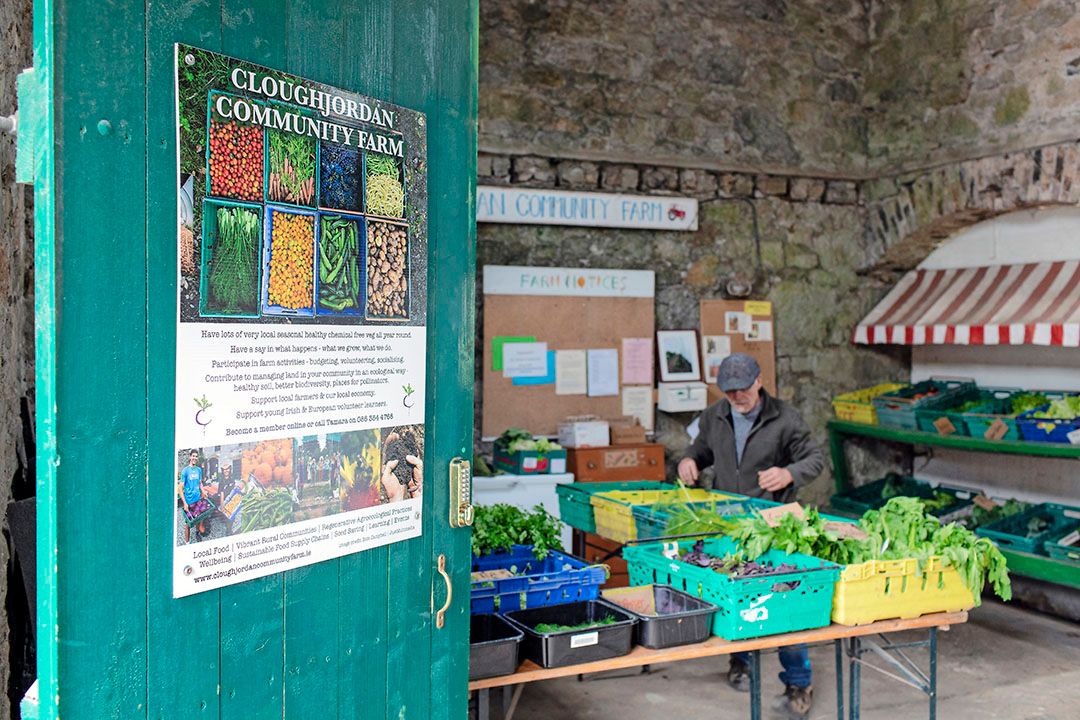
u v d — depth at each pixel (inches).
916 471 282.2
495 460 237.0
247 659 68.9
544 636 106.3
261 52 68.9
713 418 189.9
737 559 130.3
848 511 263.7
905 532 133.9
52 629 57.7
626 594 125.6
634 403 255.6
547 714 165.8
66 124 57.9
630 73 254.7
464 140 89.3
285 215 70.6
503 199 239.9
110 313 60.2
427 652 85.8
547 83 245.9
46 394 57.6
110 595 60.5
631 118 254.8
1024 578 234.4
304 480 72.8
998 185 238.7
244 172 67.6
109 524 60.3
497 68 241.1
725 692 176.9
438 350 86.4
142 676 62.3
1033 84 228.2
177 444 63.8
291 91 70.9
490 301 241.1
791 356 275.3
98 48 59.3
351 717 77.7
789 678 162.6
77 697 58.9
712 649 114.7
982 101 242.7
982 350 261.0
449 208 87.4
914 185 264.2
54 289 57.4
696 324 264.5
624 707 169.5
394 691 82.1
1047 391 238.2
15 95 101.5
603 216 250.1
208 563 65.9
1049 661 194.1
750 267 270.4
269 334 69.5
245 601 68.7
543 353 246.1
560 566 140.2
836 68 278.1
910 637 208.2
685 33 260.5
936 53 256.1
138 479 61.8
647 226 255.4
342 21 75.5
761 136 269.3
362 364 77.7
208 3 65.2
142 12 61.5
